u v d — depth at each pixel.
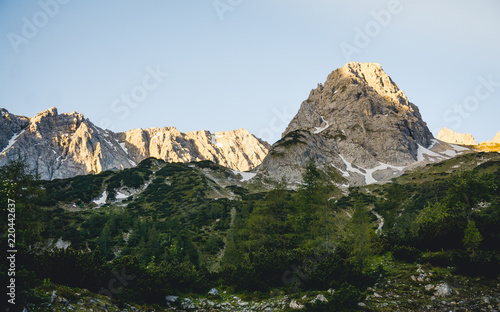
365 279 23.08
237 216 111.25
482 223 28.36
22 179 26.77
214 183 185.12
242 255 47.62
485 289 19.89
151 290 21.00
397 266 26.70
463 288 20.41
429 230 30.53
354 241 35.25
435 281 22.06
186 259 70.75
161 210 129.50
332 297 19.61
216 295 25.80
